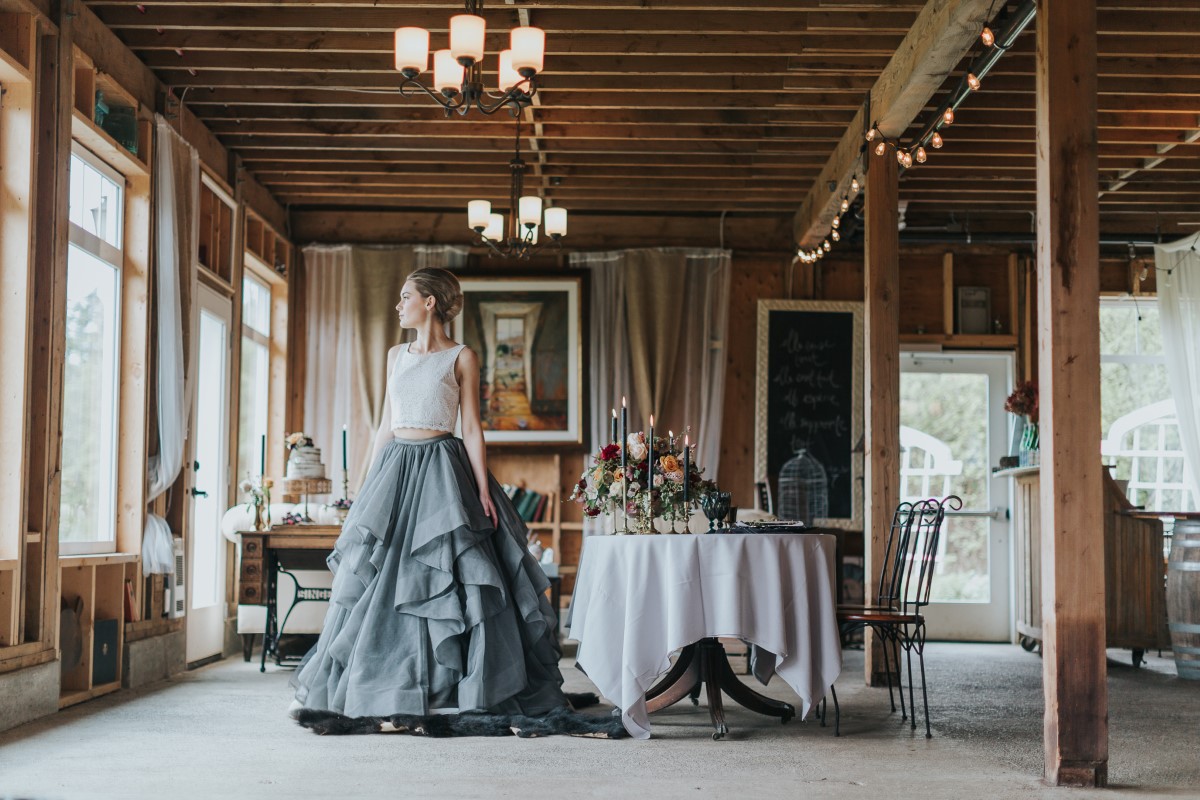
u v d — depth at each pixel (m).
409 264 9.33
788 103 7.02
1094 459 3.86
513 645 4.76
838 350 9.40
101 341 5.87
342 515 7.18
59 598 5.16
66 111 5.23
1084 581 3.83
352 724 4.49
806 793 3.54
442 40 6.37
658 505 5.10
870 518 6.30
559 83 6.87
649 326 9.24
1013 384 9.59
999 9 4.89
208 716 4.94
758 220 9.54
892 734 4.69
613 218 9.47
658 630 4.52
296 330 9.36
